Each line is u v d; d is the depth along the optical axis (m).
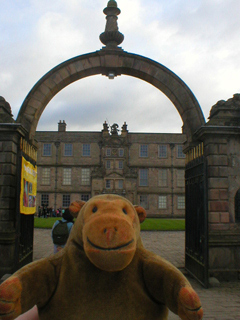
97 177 38.12
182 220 30.38
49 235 16.64
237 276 7.86
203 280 7.25
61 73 8.94
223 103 8.83
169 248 12.67
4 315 1.45
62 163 38.88
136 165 39.25
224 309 5.70
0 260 7.53
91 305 1.64
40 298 1.67
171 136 40.19
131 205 1.85
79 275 1.68
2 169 7.81
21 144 8.02
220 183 8.20
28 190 8.03
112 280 1.68
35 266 1.69
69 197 38.44
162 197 39.03
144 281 1.74
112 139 38.88
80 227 1.77
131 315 1.65
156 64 9.14
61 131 39.50
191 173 8.78
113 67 9.02
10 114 8.83
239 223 8.13
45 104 9.11
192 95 8.92
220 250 7.96
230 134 8.28
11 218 7.79
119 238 1.47
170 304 1.60
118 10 9.44
